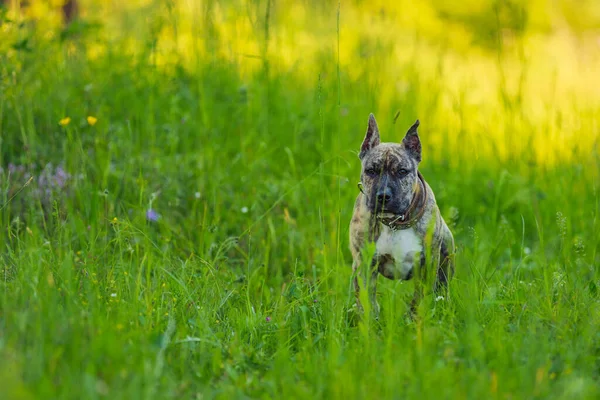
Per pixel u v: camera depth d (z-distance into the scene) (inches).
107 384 238.5
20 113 480.1
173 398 242.4
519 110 553.3
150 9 609.9
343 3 789.2
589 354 279.6
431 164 541.6
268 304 360.5
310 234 438.3
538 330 298.2
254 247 438.6
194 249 418.9
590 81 781.3
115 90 543.2
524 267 407.2
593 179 496.4
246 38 591.8
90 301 290.2
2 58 482.9
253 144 529.0
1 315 271.4
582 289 338.6
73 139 478.6
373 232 342.3
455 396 236.8
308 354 283.4
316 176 497.7
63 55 555.5
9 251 349.7
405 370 255.9
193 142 519.2
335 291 334.0
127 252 397.1
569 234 442.6
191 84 561.9
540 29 893.8
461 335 291.3
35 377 231.1
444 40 849.5
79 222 394.0
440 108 622.5
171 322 294.5
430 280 329.1
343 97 585.3
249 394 257.0
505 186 517.3
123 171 458.0
